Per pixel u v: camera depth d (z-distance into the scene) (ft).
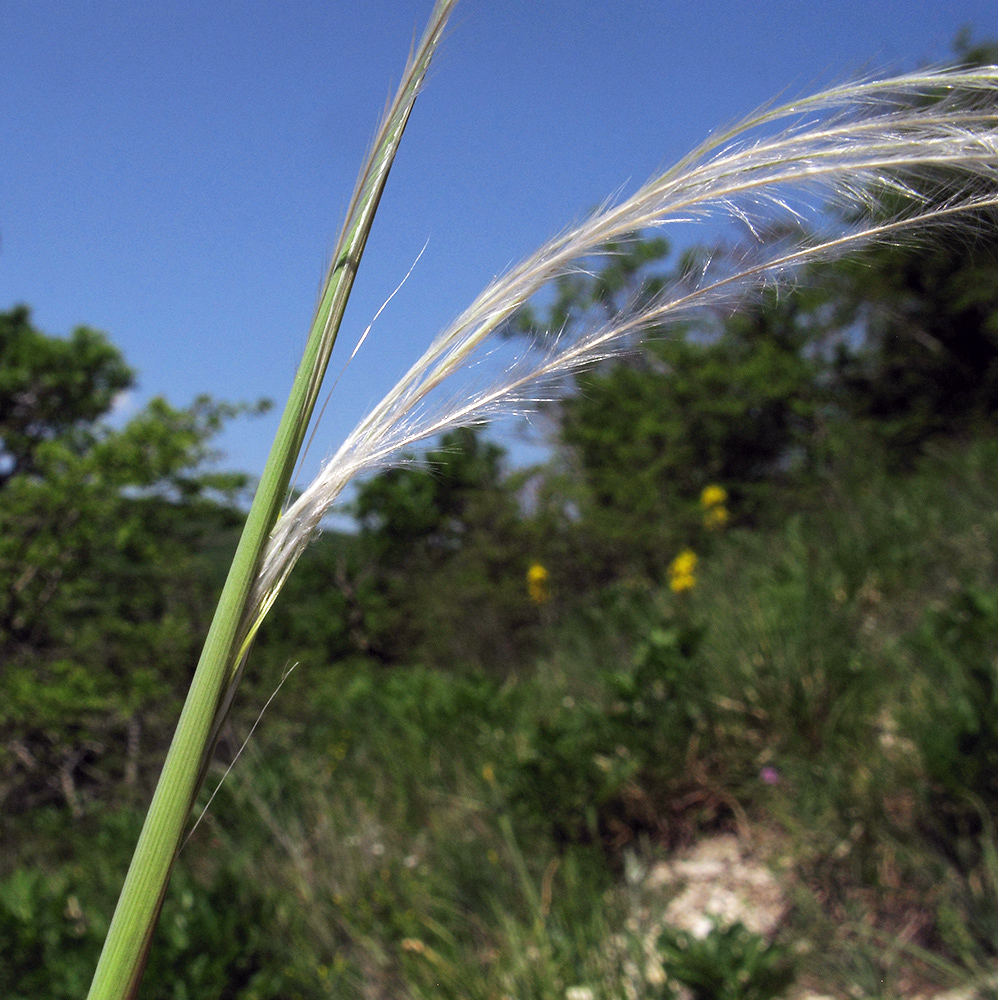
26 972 8.88
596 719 10.58
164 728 30.63
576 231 2.14
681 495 33.99
